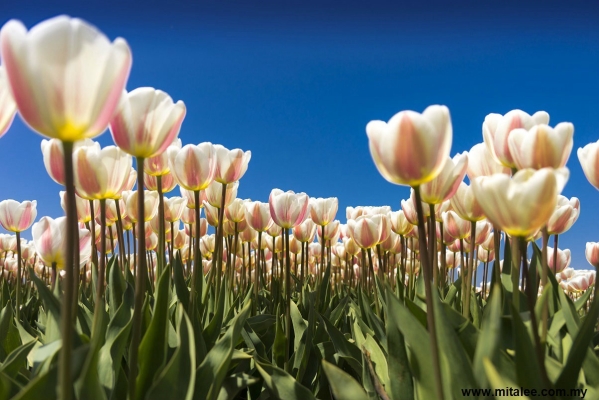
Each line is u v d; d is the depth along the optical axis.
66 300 0.24
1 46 0.23
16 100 0.23
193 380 0.35
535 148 0.39
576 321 0.45
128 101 0.37
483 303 0.82
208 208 0.92
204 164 0.60
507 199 0.30
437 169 0.31
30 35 0.23
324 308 0.87
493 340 0.32
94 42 0.24
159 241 0.61
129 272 0.67
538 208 0.30
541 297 0.39
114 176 0.48
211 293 0.76
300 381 0.60
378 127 0.33
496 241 0.50
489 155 0.52
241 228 0.98
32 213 0.73
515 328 0.33
